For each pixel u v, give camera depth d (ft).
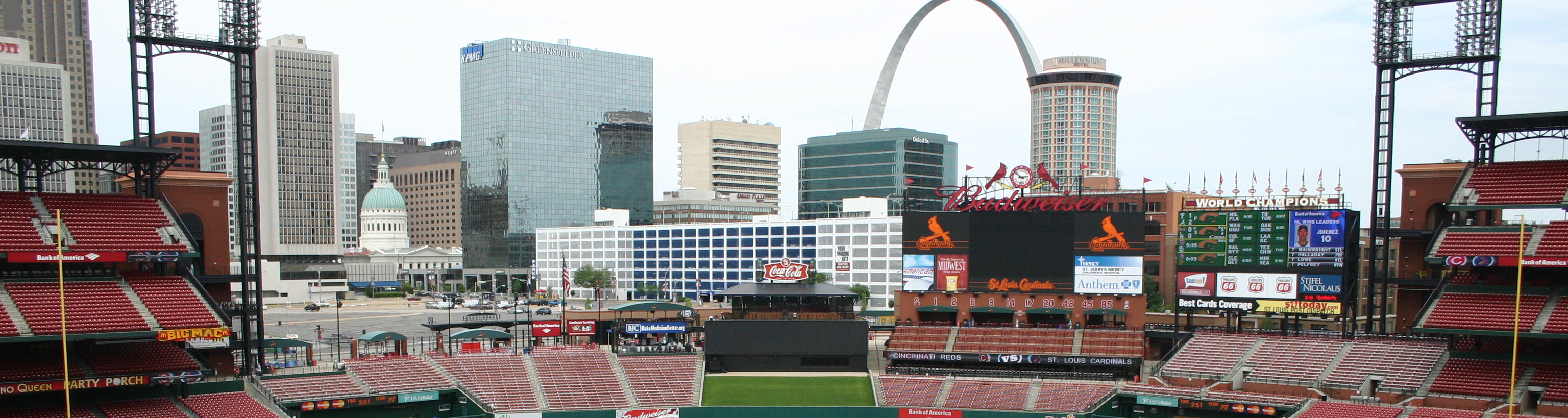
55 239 327.26
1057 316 438.40
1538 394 326.85
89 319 316.60
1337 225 388.78
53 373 313.73
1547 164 357.20
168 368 331.36
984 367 417.69
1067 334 419.54
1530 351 339.77
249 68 376.27
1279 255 397.80
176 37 363.56
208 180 376.27
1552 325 318.86
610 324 480.23
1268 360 378.12
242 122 383.04
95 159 351.46
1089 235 429.79
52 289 327.26
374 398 354.33
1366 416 322.75
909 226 446.19
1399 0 383.65
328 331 620.49
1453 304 340.39
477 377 388.78
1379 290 559.79
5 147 326.65
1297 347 383.04
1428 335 378.94
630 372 412.77
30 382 300.20
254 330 553.23
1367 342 375.66
